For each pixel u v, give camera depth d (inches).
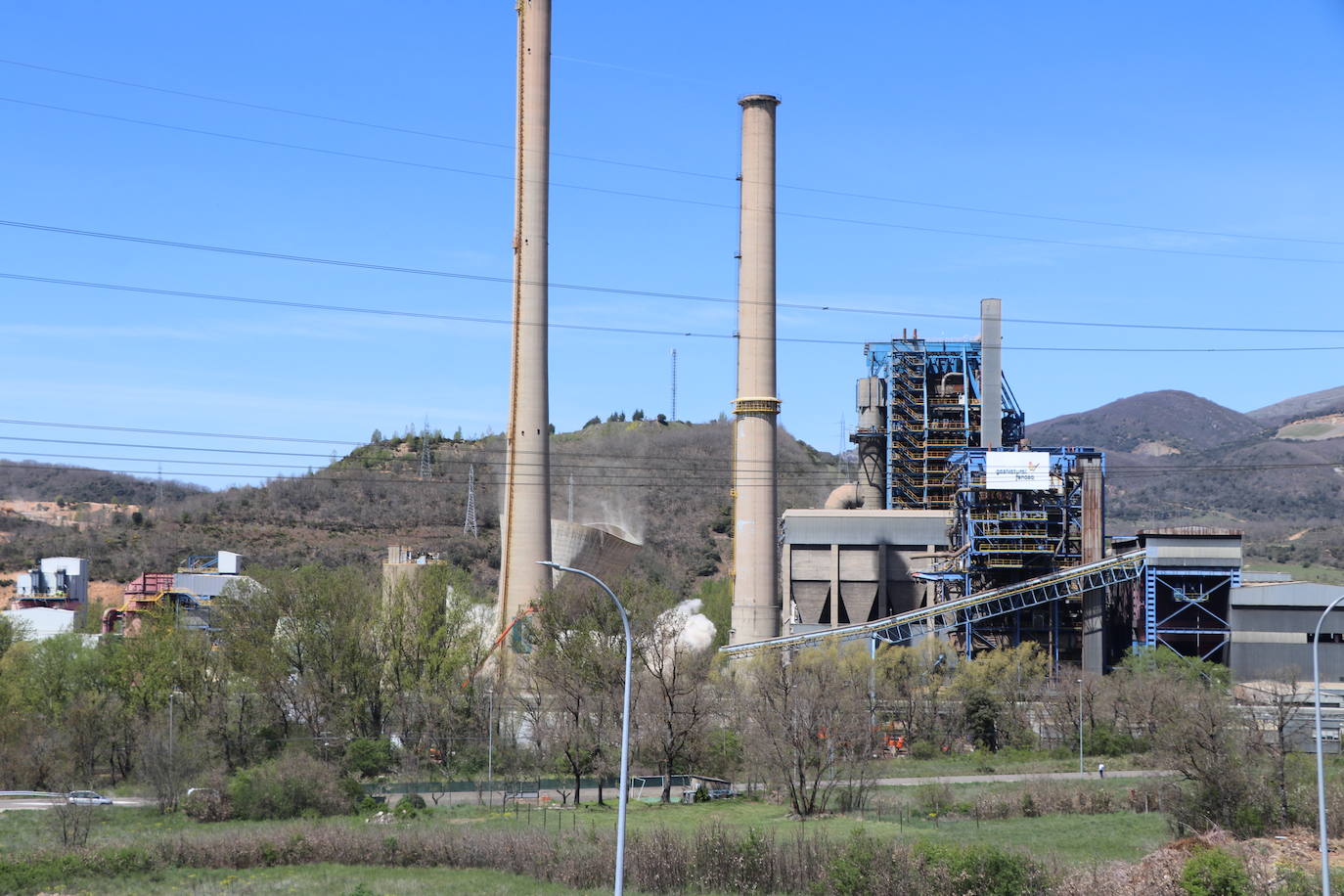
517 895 2851.9
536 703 5177.2
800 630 7313.0
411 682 5447.8
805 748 4202.8
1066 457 6648.6
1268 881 2539.4
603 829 3585.1
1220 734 3656.5
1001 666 6087.6
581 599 5506.9
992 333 7696.9
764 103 6870.1
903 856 2694.4
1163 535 6358.3
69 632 6427.2
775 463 6875.0
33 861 3225.9
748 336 6860.2
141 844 3415.4
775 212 6909.5
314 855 3368.6
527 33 6107.3
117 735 5123.0
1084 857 3024.1
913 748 5541.3
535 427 6067.9
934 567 7170.3
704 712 4835.1
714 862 2918.3
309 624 5393.7
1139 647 6314.0
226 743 5083.7
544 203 6122.1
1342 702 5506.9
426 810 4178.2
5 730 4977.9
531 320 6077.8
